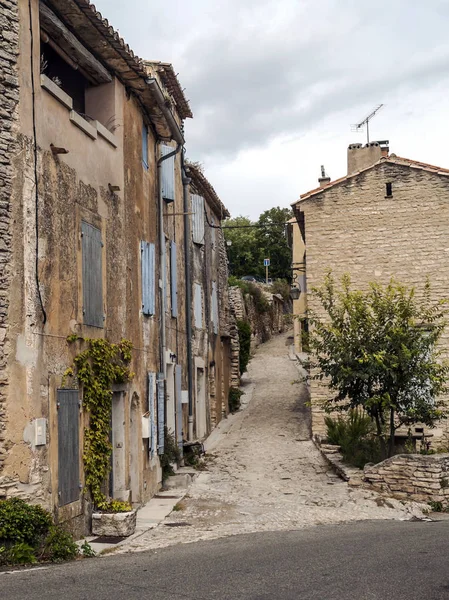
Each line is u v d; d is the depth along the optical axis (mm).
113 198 12547
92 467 10680
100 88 12789
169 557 8758
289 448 20109
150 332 14922
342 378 16000
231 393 28156
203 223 22641
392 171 20750
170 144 19156
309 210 21234
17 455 8852
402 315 16062
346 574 7570
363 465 16297
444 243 20172
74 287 10570
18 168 9211
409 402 15977
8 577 7551
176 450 17125
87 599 6547
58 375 9805
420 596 6656
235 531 10992
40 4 10148
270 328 49969
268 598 6586
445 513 12969
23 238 9188
